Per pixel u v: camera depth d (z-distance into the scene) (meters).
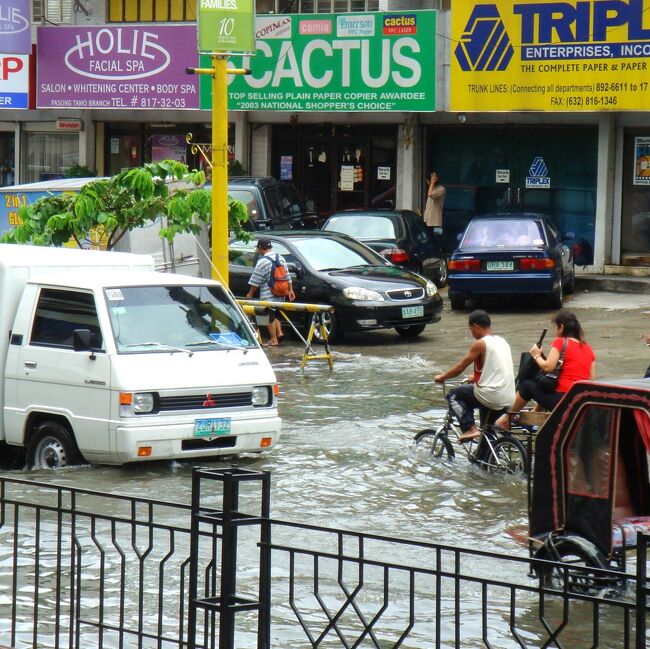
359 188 64.38
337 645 15.86
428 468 26.19
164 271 44.16
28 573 18.80
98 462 25.45
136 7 68.62
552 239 50.72
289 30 59.91
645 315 48.19
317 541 20.86
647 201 56.50
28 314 26.45
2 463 28.03
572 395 17.80
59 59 65.94
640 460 19.39
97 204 39.03
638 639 10.93
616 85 52.38
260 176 63.44
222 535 12.39
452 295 50.28
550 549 17.62
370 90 58.50
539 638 16.11
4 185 74.25
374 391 35.03
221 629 12.32
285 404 33.16
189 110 66.81
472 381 27.50
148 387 24.84
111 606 17.27
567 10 53.00
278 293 43.31
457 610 11.84
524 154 60.00
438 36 56.66
